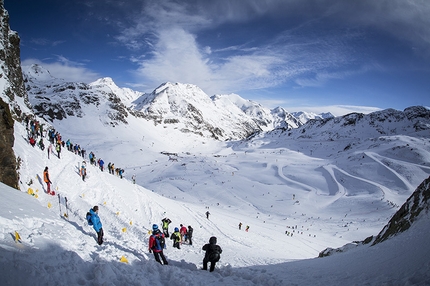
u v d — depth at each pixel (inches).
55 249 291.0
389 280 262.4
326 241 1691.7
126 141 7313.0
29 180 613.0
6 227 291.0
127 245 472.4
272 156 6368.1
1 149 522.6
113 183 1023.0
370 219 2354.8
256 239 1136.8
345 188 3587.6
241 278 369.7
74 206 617.9
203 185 3636.8
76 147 1222.9
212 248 414.3
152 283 301.4
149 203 1051.3
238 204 2935.5
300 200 3061.0
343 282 302.7
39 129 930.7
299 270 420.2
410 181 3499.0
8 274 203.0
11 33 1190.3
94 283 255.4
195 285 313.9
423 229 377.7
